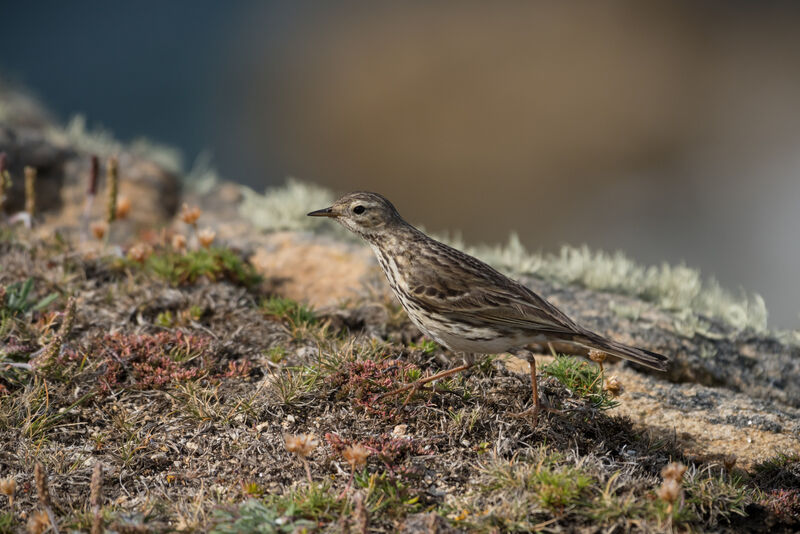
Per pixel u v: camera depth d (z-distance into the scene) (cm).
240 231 1466
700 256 2691
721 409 1005
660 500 734
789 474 859
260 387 912
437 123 3419
